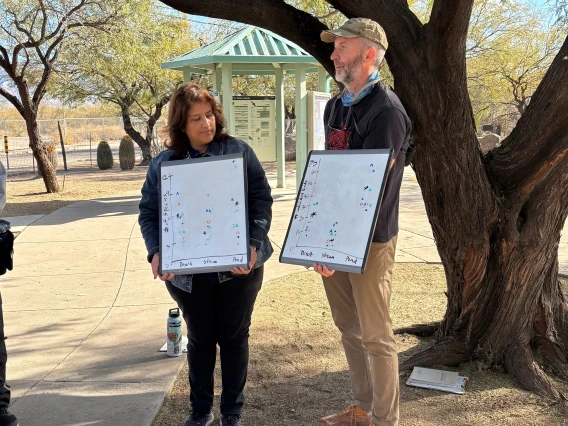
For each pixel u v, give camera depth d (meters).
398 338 4.44
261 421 3.34
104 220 10.38
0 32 13.91
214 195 2.89
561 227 3.67
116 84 22.34
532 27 20.72
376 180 2.65
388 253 2.87
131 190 15.19
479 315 3.81
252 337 4.64
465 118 3.47
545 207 3.57
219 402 3.57
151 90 23.27
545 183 3.53
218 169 2.90
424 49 3.46
